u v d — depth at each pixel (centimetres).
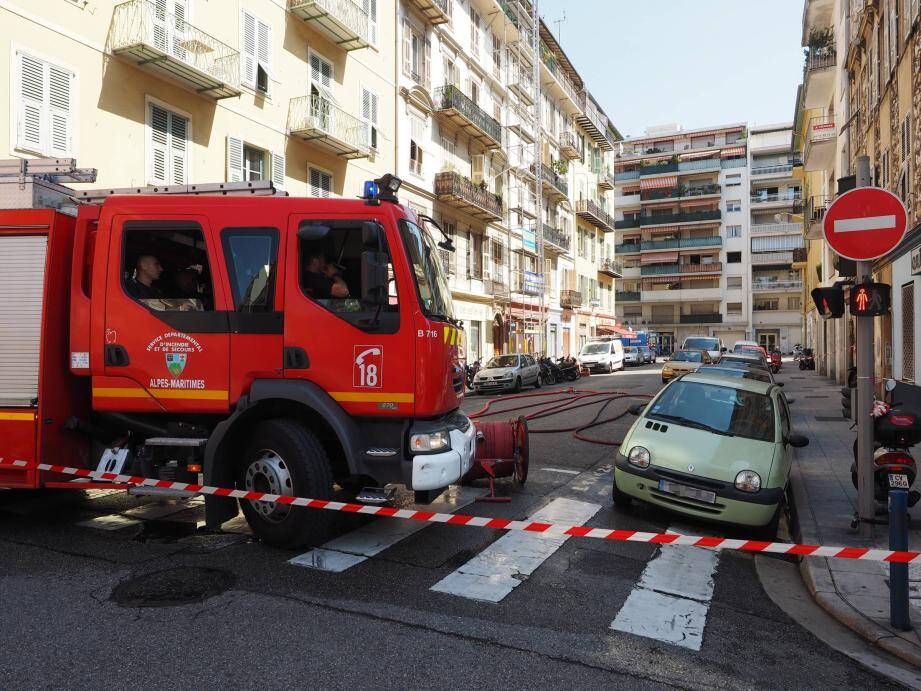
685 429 663
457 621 388
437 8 2567
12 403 528
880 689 327
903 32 1388
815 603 445
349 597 420
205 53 1528
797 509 650
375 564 485
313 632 367
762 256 6594
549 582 460
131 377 527
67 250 552
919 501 674
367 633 367
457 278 2903
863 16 1780
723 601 442
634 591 450
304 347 509
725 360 1633
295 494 501
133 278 534
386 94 2369
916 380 1248
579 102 4588
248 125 1745
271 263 518
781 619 416
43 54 1229
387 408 502
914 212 1291
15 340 530
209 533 555
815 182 3541
